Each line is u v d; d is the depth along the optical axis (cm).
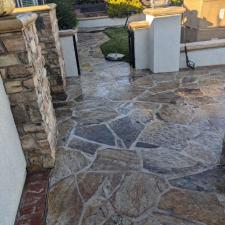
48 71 458
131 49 578
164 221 213
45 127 271
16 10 413
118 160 289
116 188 250
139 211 224
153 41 517
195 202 229
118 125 360
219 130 333
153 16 493
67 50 543
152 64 547
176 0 1074
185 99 423
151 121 365
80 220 220
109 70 588
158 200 233
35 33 281
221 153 276
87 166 282
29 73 242
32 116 260
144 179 259
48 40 436
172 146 308
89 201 238
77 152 306
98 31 1049
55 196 246
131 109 403
